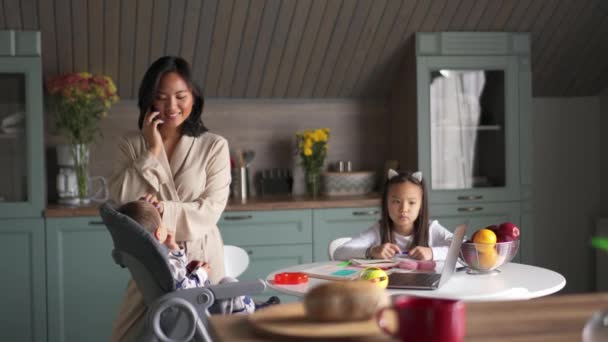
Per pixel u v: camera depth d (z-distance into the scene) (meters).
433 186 4.20
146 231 2.13
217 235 2.62
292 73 4.35
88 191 4.22
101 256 3.86
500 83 4.25
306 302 1.19
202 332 2.11
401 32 4.18
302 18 4.00
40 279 3.82
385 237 2.83
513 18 4.21
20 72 3.79
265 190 4.49
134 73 4.16
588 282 4.86
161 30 3.94
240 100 4.51
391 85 4.58
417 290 2.14
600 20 4.26
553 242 4.84
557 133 4.81
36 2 3.71
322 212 4.09
